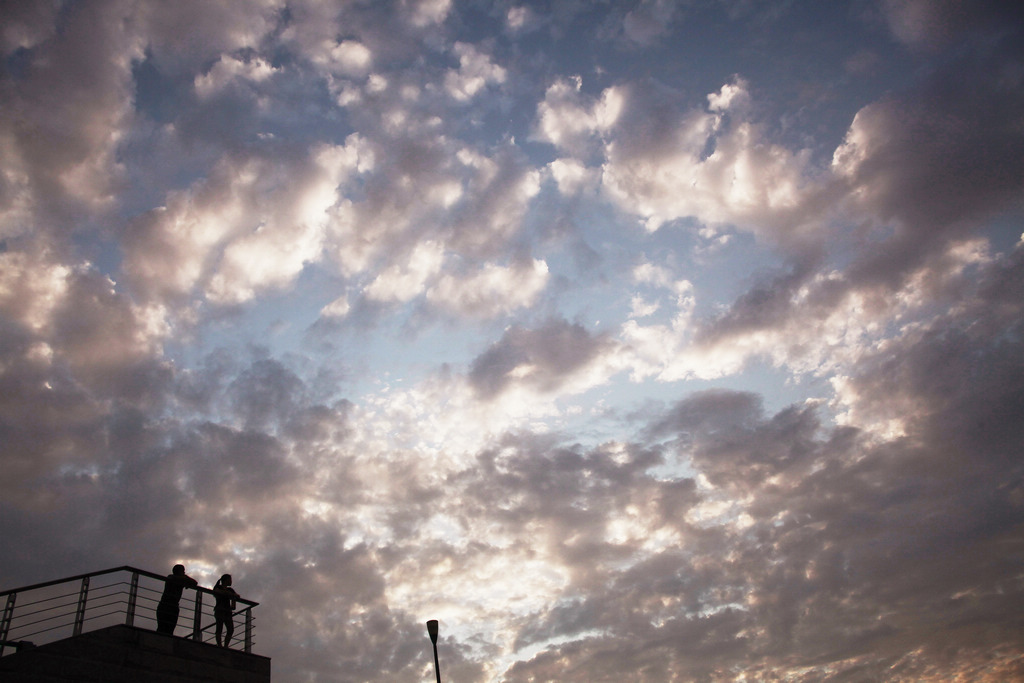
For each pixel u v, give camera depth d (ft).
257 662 58.95
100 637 48.98
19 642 50.62
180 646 53.36
